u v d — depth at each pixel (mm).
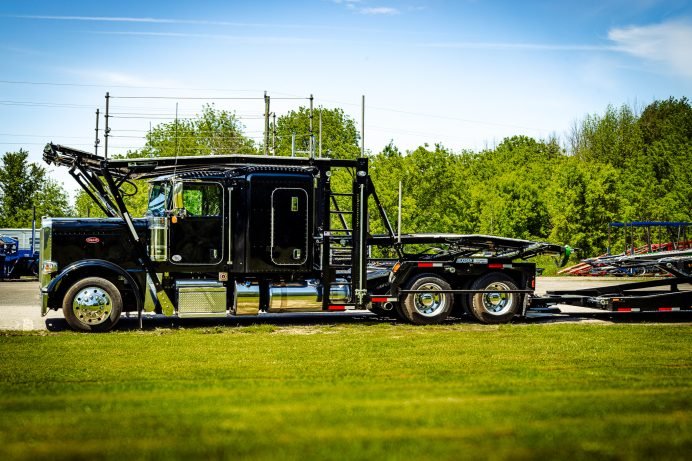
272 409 5758
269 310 12742
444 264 13359
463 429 5047
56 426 5211
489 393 6523
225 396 6418
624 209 39875
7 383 7375
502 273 13609
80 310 11969
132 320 13883
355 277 12992
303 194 12828
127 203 14461
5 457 4445
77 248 12312
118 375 7957
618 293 15250
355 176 13062
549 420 5324
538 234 40406
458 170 29922
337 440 4754
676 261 14586
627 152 63031
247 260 12664
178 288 12406
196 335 11609
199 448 4574
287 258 12773
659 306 13672
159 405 5980
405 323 13625
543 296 14672
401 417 5418
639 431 5004
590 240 37938
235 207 12703
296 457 4371
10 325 12984
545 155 69375
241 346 10398
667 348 10273
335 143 53031
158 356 9445
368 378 7688
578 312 14836
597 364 8805
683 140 54656
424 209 28609
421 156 28703
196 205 12562
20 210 55688
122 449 4582
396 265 13242
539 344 10641
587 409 5695
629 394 6438
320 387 6973
